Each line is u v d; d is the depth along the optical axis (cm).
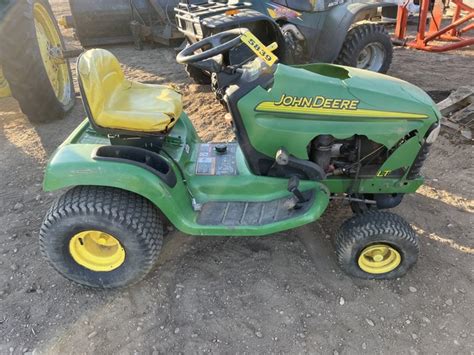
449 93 560
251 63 294
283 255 309
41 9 511
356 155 291
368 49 638
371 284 286
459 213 348
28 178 406
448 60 727
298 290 282
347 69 298
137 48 816
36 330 259
